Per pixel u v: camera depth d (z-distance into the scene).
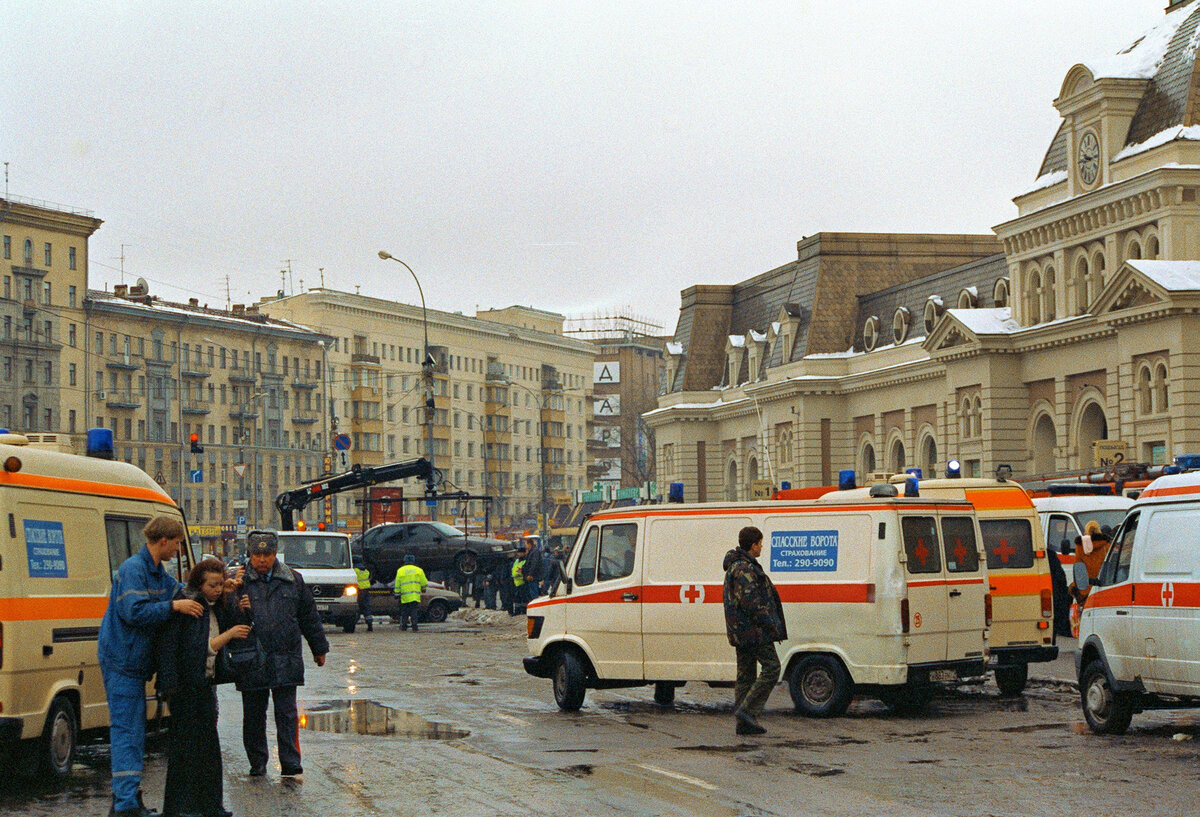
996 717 17.25
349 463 119.81
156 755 14.96
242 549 70.69
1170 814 10.76
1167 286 42.78
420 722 17.16
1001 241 55.47
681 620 18.12
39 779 13.06
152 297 106.44
